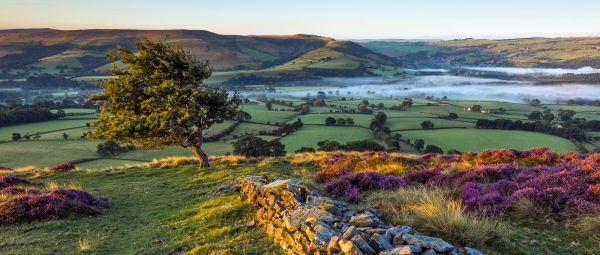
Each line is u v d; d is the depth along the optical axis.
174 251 10.73
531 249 7.78
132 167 31.02
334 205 10.14
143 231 13.19
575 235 8.27
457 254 6.78
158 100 26.31
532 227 9.01
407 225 9.00
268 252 9.49
